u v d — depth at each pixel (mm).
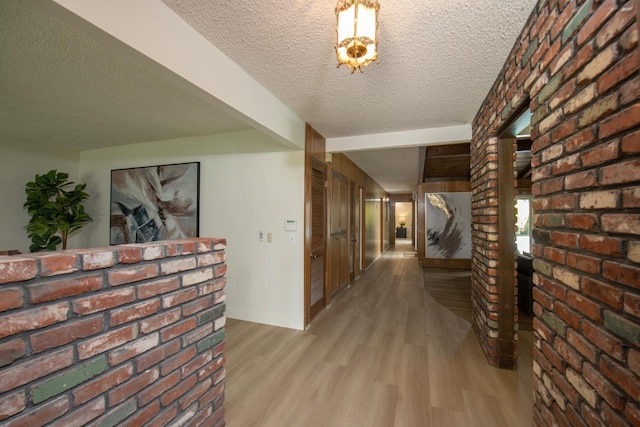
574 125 982
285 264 3117
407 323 3150
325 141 3539
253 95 1972
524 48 1428
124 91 2184
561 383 1062
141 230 3748
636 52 704
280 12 1317
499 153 2146
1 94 2229
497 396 1841
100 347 911
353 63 1110
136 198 3785
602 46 833
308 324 3078
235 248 3312
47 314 779
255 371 2156
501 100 1840
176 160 3586
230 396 1855
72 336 836
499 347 2186
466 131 2955
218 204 3385
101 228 4074
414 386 1956
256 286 3229
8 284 705
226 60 1693
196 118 2816
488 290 2236
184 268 1243
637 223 710
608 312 810
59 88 2123
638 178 704
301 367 2211
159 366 1119
